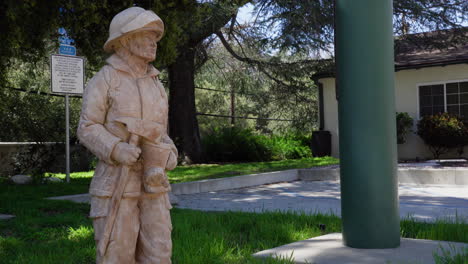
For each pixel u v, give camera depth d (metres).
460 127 15.90
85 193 8.80
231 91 23.88
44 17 8.38
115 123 2.74
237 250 4.56
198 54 19.47
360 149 4.46
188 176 12.10
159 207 2.81
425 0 17.14
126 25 2.75
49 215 6.61
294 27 15.93
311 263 3.86
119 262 2.71
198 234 4.94
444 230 5.00
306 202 8.47
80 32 9.36
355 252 4.23
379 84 4.46
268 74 19.50
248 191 10.54
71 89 10.09
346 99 4.55
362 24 4.48
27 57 11.02
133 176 2.74
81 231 5.35
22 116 16.77
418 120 17.56
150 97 2.85
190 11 9.85
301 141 22.41
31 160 13.30
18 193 8.80
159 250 2.77
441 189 10.16
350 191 4.50
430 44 17.89
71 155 15.91
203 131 22.70
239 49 20.53
